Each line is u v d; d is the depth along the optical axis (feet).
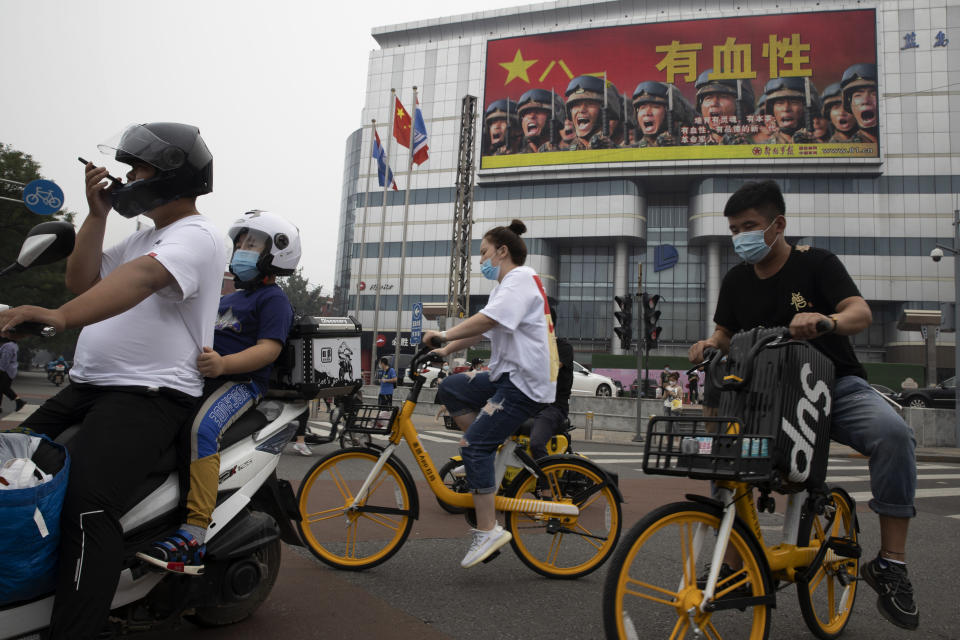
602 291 163.94
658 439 7.42
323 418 50.47
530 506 11.73
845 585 9.40
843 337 8.70
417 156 103.30
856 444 8.47
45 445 5.97
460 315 95.86
